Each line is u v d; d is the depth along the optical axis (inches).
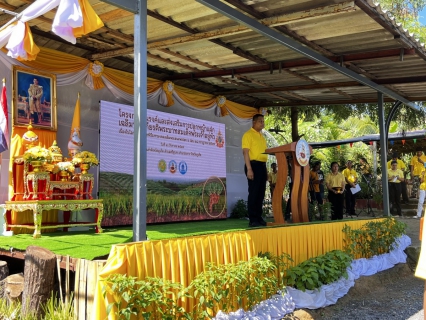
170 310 132.6
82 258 146.2
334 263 213.8
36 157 216.2
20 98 240.1
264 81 335.3
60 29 158.6
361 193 551.2
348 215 444.1
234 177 396.8
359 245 266.5
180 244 151.0
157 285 130.2
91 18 162.2
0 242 188.1
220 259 167.6
